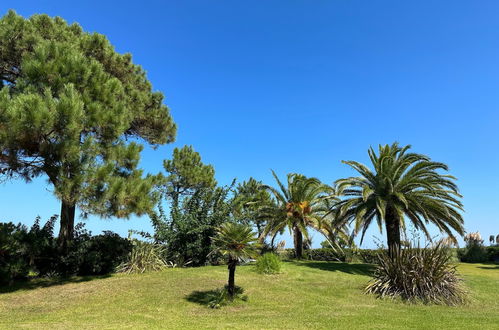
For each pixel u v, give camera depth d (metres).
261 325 6.99
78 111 10.30
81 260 12.75
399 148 17.52
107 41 15.35
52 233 14.14
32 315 8.10
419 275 9.98
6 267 11.24
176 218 16.84
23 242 11.79
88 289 10.53
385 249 11.77
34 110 9.54
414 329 6.56
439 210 16.48
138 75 17.52
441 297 9.70
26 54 11.90
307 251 26.25
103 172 10.70
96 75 12.28
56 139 10.35
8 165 10.71
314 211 22.83
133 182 12.14
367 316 7.80
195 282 11.28
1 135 9.54
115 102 12.42
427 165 17.05
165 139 18.12
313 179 22.61
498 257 27.08
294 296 10.03
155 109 17.00
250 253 9.09
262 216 23.70
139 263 13.64
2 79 13.55
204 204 17.59
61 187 10.06
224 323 7.22
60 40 14.21
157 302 9.13
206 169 26.08
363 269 16.53
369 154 18.03
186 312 8.30
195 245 16.47
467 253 27.67
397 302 9.58
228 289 9.38
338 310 8.54
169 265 15.98
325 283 12.02
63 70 11.47
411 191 17.20
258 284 11.34
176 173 24.88
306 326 6.88
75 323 7.19
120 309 8.52
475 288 11.95
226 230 9.17
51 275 12.80
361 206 17.61
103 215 11.15
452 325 6.86
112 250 13.38
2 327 6.72
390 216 17.89
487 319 7.50
